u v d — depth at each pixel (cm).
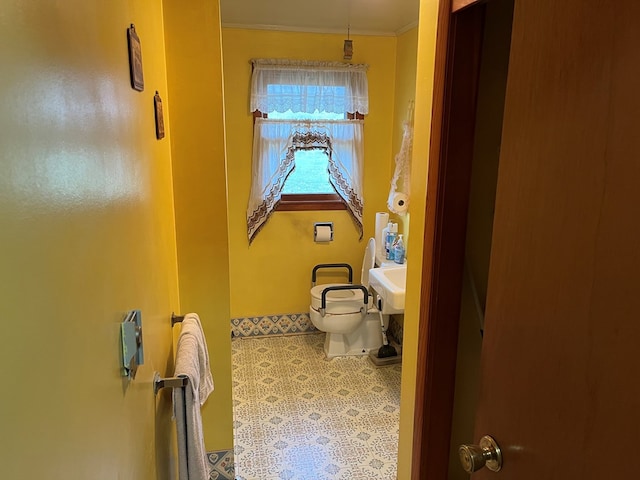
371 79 339
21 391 45
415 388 162
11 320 43
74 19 63
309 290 367
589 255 67
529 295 81
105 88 79
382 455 230
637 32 58
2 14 42
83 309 64
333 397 281
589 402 68
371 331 336
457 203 141
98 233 72
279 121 329
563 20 72
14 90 44
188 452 121
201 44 173
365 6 270
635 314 60
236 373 309
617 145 62
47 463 50
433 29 141
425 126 148
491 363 94
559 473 74
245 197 341
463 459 97
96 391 69
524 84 81
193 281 191
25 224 46
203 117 178
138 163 108
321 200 356
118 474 79
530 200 80
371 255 335
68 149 59
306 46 325
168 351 153
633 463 60
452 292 147
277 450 233
